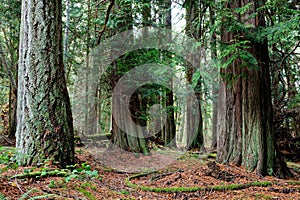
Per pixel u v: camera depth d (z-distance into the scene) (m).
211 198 3.54
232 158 5.11
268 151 4.91
